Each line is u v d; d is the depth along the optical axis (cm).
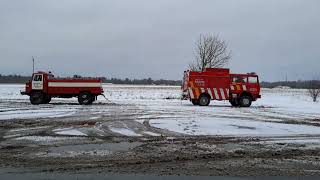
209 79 3606
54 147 1327
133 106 3300
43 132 1669
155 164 1082
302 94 7356
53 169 1010
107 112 2662
